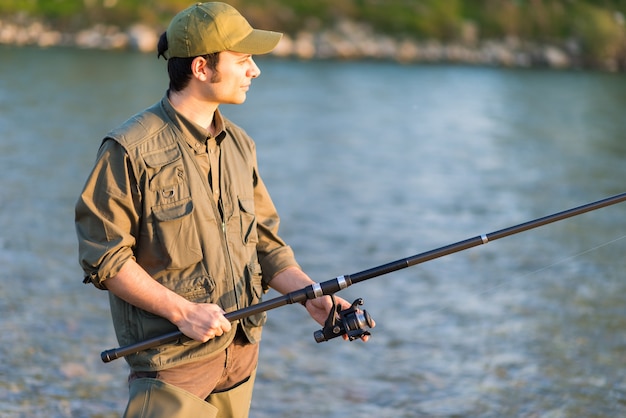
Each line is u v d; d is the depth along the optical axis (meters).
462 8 54.59
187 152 3.06
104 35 45.88
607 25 54.19
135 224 3.01
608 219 11.72
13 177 12.35
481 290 8.19
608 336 6.82
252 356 3.26
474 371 6.05
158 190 3.00
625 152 19.66
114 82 29.36
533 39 53.53
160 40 3.18
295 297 3.11
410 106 27.83
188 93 3.09
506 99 31.94
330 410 5.36
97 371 5.70
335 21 51.69
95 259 2.92
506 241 10.31
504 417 5.29
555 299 7.86
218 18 3.04
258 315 3.22
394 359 6.28
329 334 3.19
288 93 29.44
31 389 5.31
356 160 16.67
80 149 15.30
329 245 10.03
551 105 30.59
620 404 5.48
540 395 5.62
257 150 17.19
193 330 2.96
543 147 20.06
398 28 52.09
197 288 3.05
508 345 6.60
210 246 3.07
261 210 3.43
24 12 46.12
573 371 6.04
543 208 12.91
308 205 12.19
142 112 3.10
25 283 7.46
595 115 27.83
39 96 23.70
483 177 15.53
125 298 2.97
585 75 46.62
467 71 45.06
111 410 5.14
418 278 8.62
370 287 8.30
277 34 3.12
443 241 10.53
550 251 9.84
